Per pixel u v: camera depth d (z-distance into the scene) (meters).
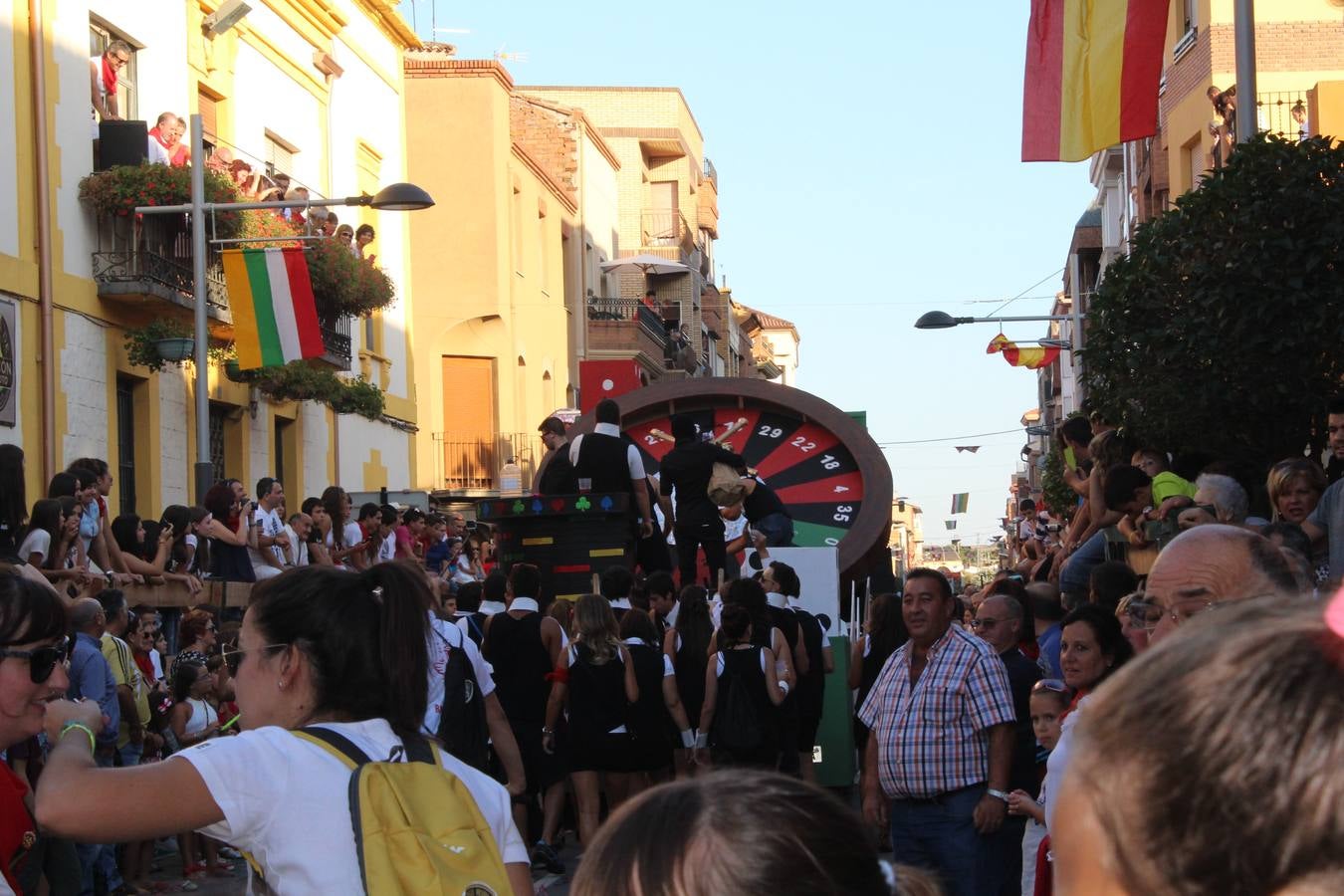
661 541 14.41
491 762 11.33
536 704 11.39
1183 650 1.20
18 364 16.84
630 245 57.44
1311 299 11.52
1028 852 10.62
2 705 4.08
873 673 10.95
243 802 3.20
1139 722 1.19
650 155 59.66
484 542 22.83
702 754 10.98
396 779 3.27
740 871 1.57
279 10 24.59
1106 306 12.79
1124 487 9.06
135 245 18.72
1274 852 1.13
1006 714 6.77
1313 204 11.51
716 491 13.91
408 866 3.14
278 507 16.02
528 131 43.66
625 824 1.64
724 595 10.72
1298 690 1.14
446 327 36.03
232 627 11.99
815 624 11.95
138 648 11.70
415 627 3.52
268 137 24.39
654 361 47.03
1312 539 7.34
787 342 104.94
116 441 19.09
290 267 18.45
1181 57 24.20
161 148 19.19
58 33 17.88
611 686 11.05
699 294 59.62
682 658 11.91
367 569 3.58
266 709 3.46
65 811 3.14
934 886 1.94
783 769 10.97
